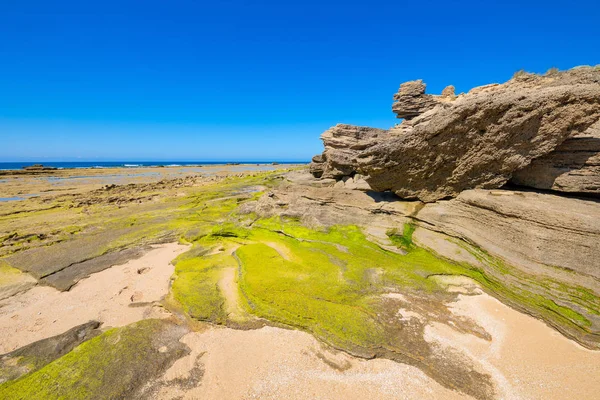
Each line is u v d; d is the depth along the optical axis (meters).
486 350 10.35
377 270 15.13
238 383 9.41
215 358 10.41
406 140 18.31
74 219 28.92
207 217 27.78
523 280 12.75
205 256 18.81
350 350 10.39
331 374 9.66
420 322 11.61
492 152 16.48
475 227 15.84
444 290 13.63
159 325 12.05
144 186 54.84
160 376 9.63
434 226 17.58
